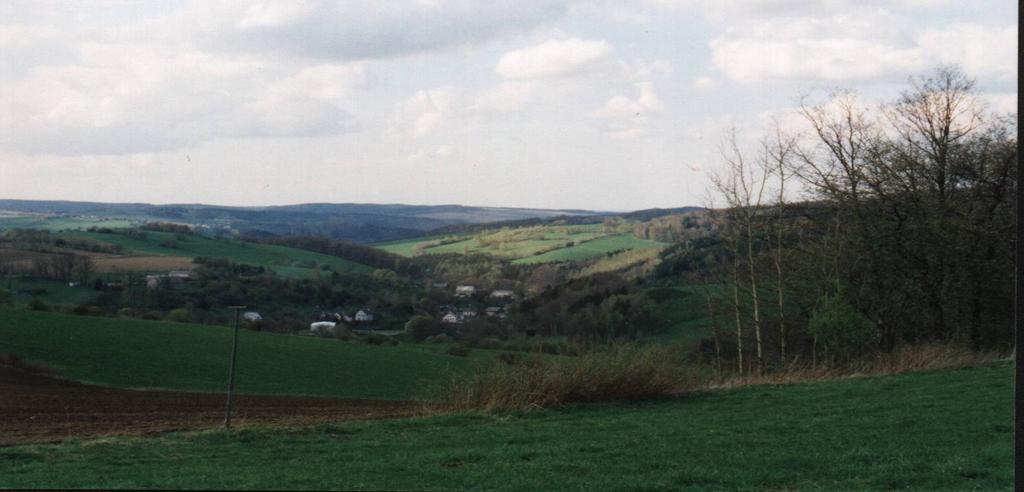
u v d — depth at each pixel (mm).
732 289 39188
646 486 10273
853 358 30891
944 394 20344
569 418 18375
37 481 10141
